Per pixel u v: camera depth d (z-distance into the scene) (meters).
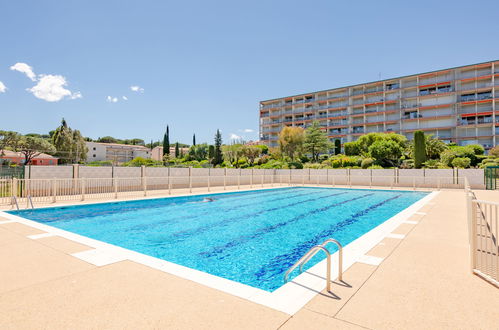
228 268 4.81
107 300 2.73
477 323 2.28
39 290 2.97
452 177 19.95
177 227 8.16
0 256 4.21
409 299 2.75
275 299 2.75
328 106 66.50
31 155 49.09
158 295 2.84
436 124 54.31
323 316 2.40
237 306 2.60
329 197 16.22
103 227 8.11
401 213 8.79
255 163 52.09
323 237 7.05
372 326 2.23
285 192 19.05
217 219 9.43
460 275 3.44
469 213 4.79
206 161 63.53
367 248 4.76
